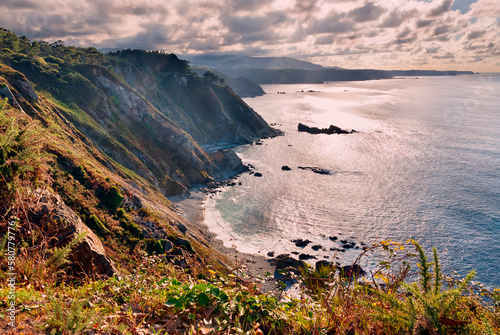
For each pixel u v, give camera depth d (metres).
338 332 3.08
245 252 51.94
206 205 74.19
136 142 88.88
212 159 102.75
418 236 57.88
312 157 114.00
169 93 154.38
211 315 3.26
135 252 32.06
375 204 72.88
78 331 2.73
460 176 91.19
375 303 3.14
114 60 140.12
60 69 93.75
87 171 40.38
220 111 151.12
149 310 3.46
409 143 132.62
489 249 52.72
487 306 2.85
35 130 5.77
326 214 68.12
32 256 4.20
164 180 82.56
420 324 2.56
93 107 86.81
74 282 4.86
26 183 5.68
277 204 73.81
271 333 3.19
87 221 32.72
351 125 179.00
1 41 101.25
